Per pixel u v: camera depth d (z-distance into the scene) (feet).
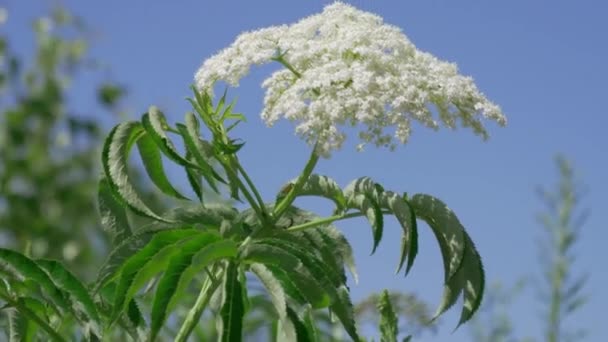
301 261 8.91
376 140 9.96
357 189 10.91
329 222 10.75
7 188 24.91
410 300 12.03
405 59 10.71
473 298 10.59
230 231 10.14
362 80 9.97
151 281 10.81
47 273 9.05
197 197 9.87
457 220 10.61
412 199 10.86
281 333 9.43
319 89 10.37
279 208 10.52
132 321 9.40
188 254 8.59
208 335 11.62
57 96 26.96
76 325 10.92
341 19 11.12
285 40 10.83
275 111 10.02
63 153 26.21
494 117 10.59
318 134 9.71
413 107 10.04
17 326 9.98
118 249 9.39
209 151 9.64
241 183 10.21
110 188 9.74
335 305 8.91
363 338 10.39
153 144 9.91
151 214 9.68
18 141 25.90
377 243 10.54
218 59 11.03
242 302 8.50
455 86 10.48
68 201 24.63
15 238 24.43
